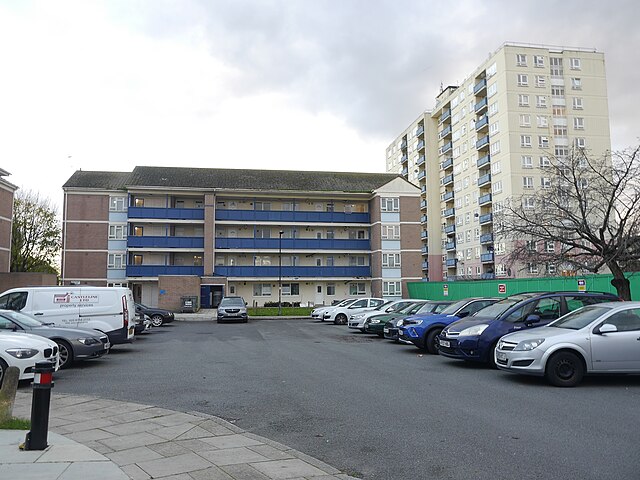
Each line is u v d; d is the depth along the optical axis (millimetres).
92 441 6109
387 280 46969
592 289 24938
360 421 6945
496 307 12992
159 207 45062
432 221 75812
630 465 5035
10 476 4703
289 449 5738
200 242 45094
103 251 44188
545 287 28344
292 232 48969
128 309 15438
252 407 7898
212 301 43969
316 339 19562
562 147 57938
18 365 9406
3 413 6543
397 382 9938
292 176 51156
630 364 9312
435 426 6625
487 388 9258
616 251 16969
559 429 6391
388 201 47969
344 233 50188
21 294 14867
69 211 44062
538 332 9930
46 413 5637
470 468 5039
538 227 18906
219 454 5566
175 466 5164
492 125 60625
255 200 48344
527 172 56938
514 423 6715
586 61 59969
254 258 48094
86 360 13547
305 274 47594
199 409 7824
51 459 5230
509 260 20234
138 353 15109
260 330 24375
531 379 10227
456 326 12336
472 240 65500
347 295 49438
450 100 72500
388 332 17469
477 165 63625
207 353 14977
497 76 59562
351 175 52969
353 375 10820
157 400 8508
